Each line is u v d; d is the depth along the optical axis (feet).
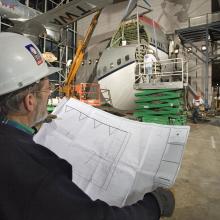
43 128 4.18
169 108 25.43
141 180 3.18
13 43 2.71
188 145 18.19
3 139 2.16
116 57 33.86
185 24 48.47
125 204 3.03
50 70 3.09
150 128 3.80
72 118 4.32
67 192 1.98
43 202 1.85
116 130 3.98
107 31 57.31
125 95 33.83
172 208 2.74
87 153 3.78
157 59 33.63
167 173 3.13
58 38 40.60
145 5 51.55
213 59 45.75
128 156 3.56
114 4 56.13
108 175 3.43
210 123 31.86
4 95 2.45
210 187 9.80
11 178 1.93
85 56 60.08
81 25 60.44
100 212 2.01
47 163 2.11
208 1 46.32
